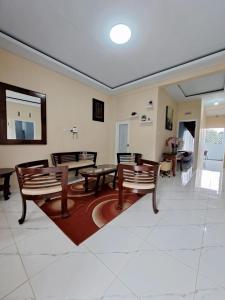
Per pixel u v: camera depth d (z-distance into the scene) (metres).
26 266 1.22
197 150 5.57
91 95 4.48
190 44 2.59
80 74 3.70
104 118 4.97
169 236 1.64
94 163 4.21
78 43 2.64
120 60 3.14
